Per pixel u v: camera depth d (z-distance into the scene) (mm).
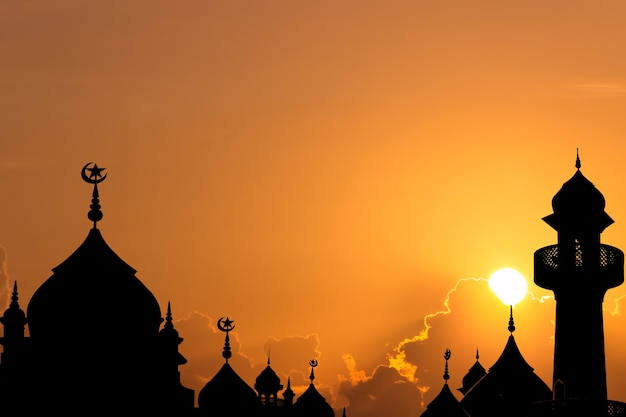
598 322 131875
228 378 140625
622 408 127750
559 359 131625
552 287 133000
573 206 132250
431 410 150000
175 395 124062
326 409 160750
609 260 132500
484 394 148500
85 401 120812
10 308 122625
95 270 122438
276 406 156000
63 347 121562
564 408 128375
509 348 149500
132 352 122562
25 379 120812
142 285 124125
